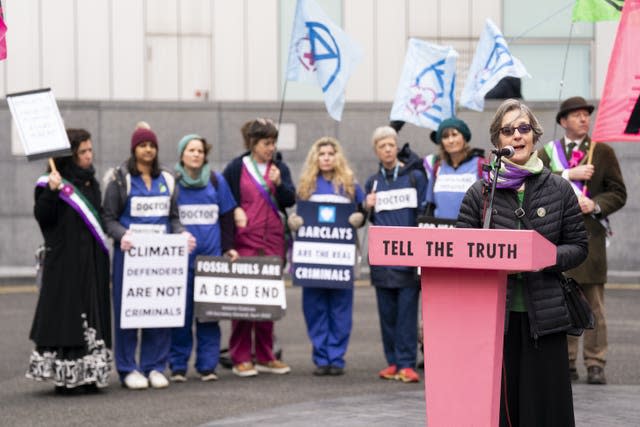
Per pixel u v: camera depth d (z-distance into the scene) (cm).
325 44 1608
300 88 3073
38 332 1352
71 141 1379
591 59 3047
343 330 1511
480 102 1566
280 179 1525
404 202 1487
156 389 1398
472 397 743
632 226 2973
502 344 760
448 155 1475
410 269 1441
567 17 3045
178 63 3047
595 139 1183
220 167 2978
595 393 1306
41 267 1368
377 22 3036
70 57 3017
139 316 1404
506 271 755
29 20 3009
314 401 1288
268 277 1466
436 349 750
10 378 1491
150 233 1419
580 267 1364
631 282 2842
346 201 1523
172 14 3044
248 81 3058
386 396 1320
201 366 1467
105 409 1254
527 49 3056
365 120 2992
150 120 2973
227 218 1497
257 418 1175
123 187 1412
